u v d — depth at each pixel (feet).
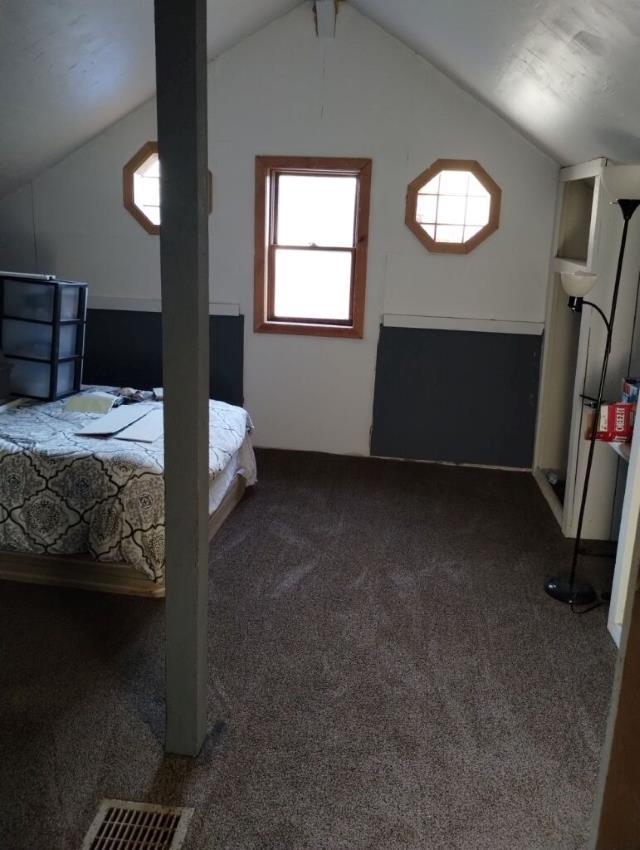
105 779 6.88
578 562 11.70
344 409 16.40
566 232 14.65
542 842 6.33
